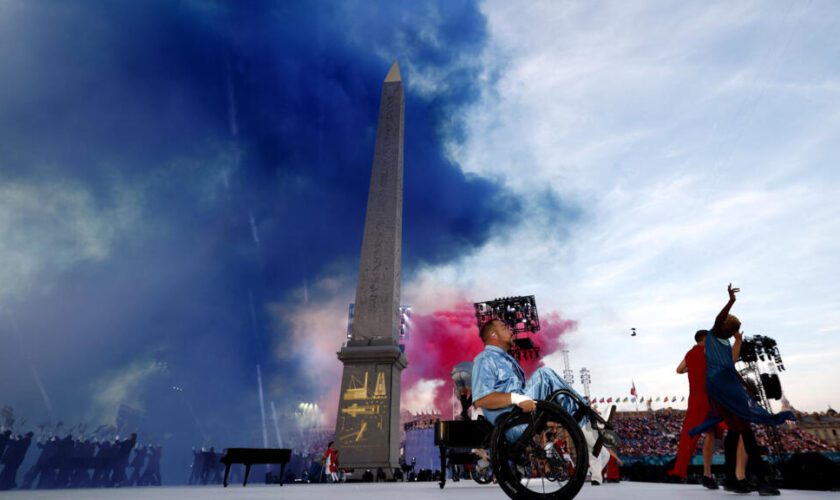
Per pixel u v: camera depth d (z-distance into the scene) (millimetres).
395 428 20812
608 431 2979
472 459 10594
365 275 22422
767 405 9344
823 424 46375
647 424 59125
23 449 19328
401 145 26438
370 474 19016
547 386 3242
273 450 12141
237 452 11562
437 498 4824
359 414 20281
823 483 4176
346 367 21141
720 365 4371
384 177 24891
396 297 22672
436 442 8367
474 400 3205
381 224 23469
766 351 10398
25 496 6133
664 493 4316
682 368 5645
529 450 2889
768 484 3736
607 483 7051
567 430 2830
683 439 5297
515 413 2971
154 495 6145
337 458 18938
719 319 4500
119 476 24422
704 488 5074
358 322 21625
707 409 5102
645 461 7617
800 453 4453
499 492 6309
